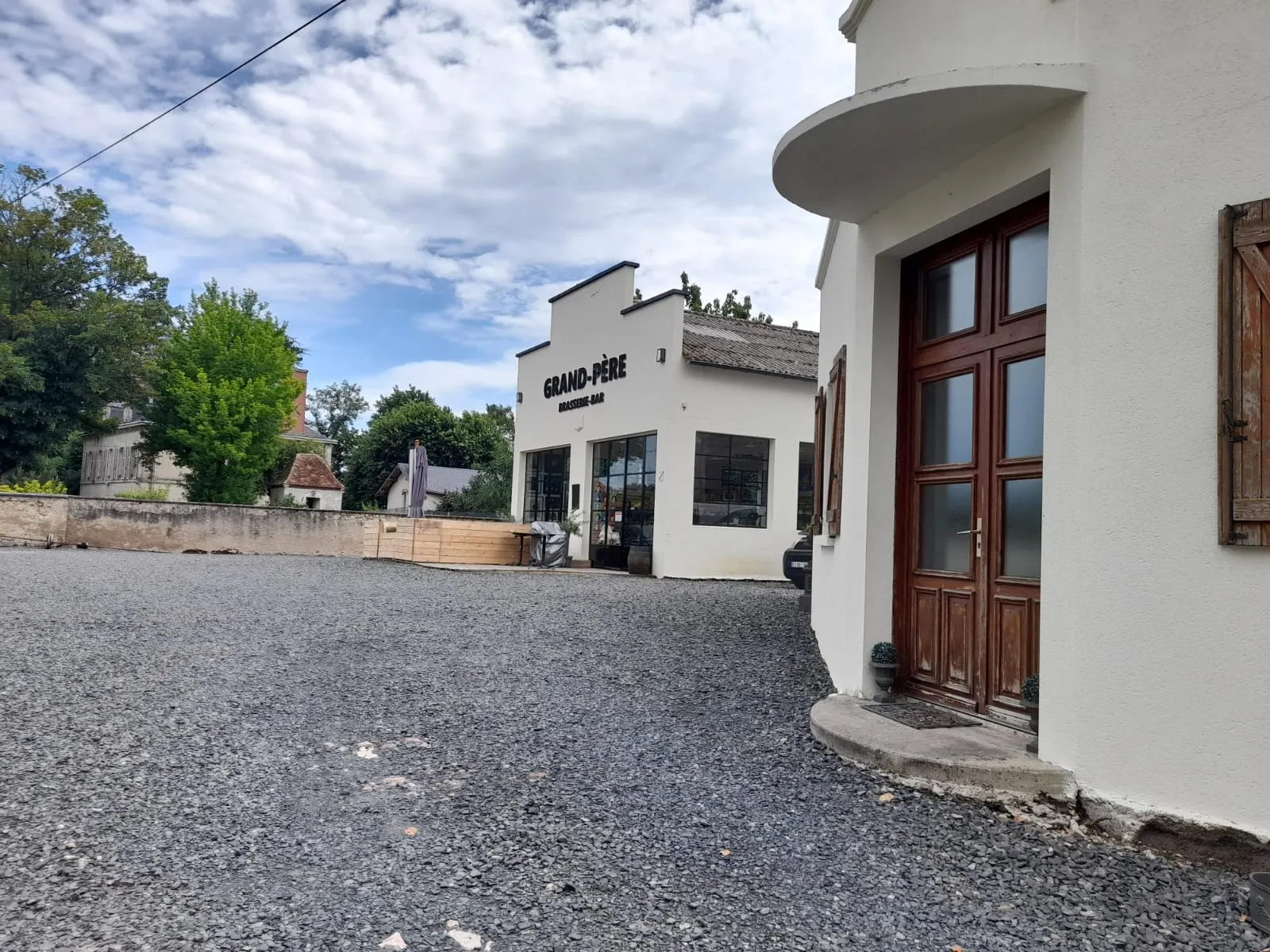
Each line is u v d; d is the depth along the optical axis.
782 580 19.48
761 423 19.53
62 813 3.67
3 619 8.39
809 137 4.82
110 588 11.46
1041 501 4.73
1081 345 4.11
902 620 5.87
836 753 4.85
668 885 3.21
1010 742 4.59
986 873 3.39
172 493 46.75
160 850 3.35
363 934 2.75
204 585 12.52
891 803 4.13
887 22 5.61
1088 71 4.14
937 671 5.55
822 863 3.45
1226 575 3.57
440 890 3.10
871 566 5.85
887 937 2.87
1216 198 3.69
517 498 24.31
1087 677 3.99
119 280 42.31
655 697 6.25
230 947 2.63
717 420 18.89
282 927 2.78
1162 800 3.71
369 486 56.56
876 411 5.91
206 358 41.09
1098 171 4.09
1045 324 4.79
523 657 7.64
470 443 55.62
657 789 4.28
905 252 5.88
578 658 7.67
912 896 3.18
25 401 37.31
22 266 39.50
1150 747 3.76
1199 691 3.63
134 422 51.53
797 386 20.08
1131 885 3.34
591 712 5.77
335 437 87.25
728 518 19.14
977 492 5.26
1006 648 4.98
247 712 5.40
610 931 2.84
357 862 3.31
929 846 3.64
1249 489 3.49
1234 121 3.66
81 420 40.16
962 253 5.52
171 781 4.12
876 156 5.04
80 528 21.47
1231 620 3.55
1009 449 5.07
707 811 4.00
